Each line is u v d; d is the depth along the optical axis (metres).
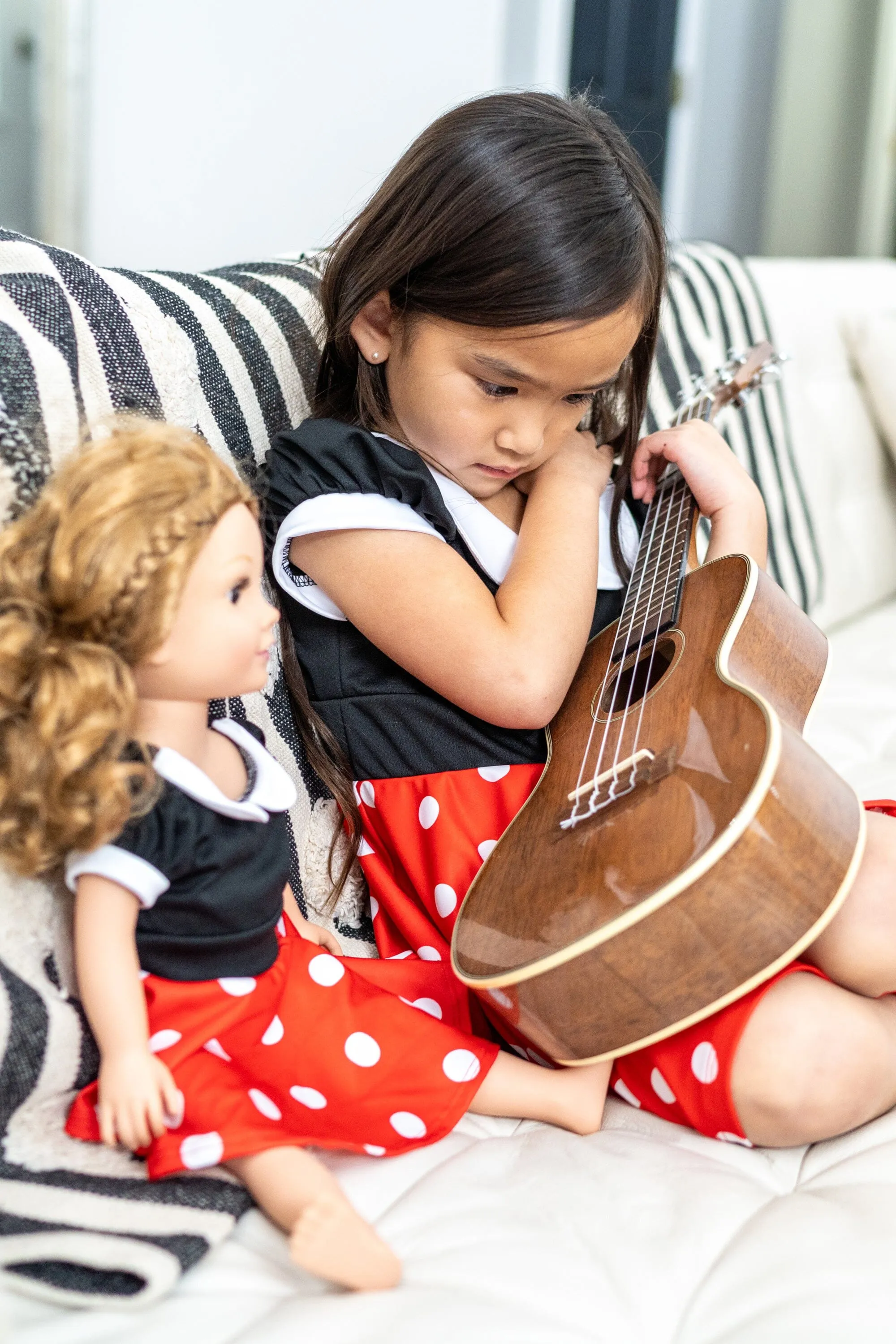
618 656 0.95
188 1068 0.73
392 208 0.90
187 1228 0.67
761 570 0.95
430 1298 0.63
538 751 0.95
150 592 0.67
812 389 1.84
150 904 0.71
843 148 2.87
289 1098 0.77
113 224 1.75
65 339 0.79
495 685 0.88
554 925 0.75
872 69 2.81
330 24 1.91
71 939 0.74
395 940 0.99
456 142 0.88
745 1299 0.63
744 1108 0.75
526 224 0.84
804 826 0.73
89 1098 0.73
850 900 0.80
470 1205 0.72
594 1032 0.76
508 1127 0.82
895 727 1.41
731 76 2.91
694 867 0.71
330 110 1.96
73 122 1.64
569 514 0.97
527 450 0.90
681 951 0.72
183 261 1.86
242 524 0.72
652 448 1.07
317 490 0.90
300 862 0.97
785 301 1.83
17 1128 0.71
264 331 1.00
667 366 1.50
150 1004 0.74
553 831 0.83
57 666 0.65
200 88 1.78
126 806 0.67
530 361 0.86
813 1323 0.60
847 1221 0.68
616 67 2.76
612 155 0.92
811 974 0.78
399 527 0.89
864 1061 0.76
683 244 1.68
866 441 1.92
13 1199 0.67
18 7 1.59
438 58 2.09
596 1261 0.67
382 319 0.93
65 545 0.66
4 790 0.66
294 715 0.98
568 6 2.57
